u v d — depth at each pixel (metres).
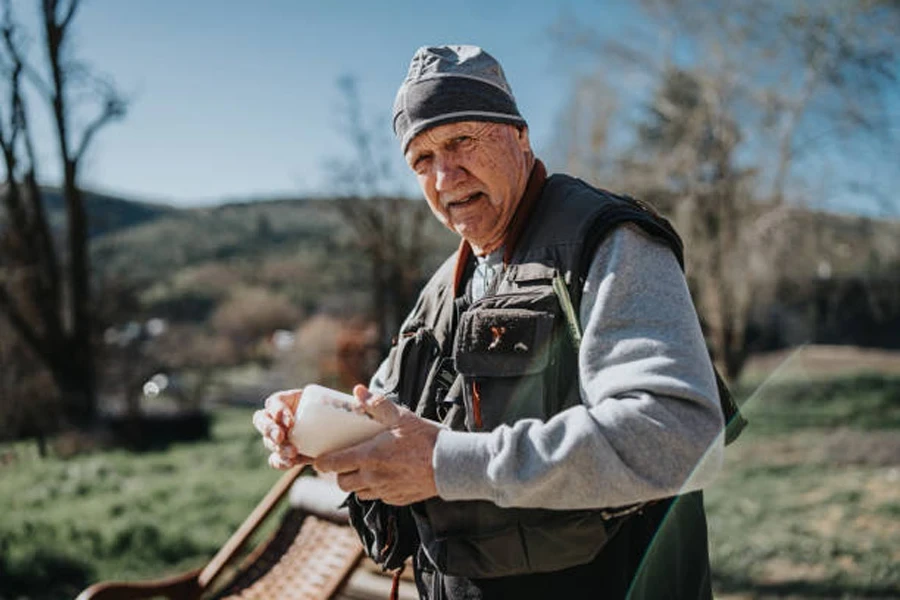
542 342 1.23
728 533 5.71
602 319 1.17
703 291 16.20
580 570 1.27
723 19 16.44
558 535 1.20
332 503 3.04
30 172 14.31
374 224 18.77
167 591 2.82
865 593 4.50
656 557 1.31
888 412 11.41
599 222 1.24
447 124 1.31
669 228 1.28
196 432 13.52
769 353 15.41
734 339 15.42
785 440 8.83
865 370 16.05
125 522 6.26
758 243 15.93
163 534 5.92
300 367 19.77
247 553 5.49
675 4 16.73
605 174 18.12
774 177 16.16
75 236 15.28
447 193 1.36
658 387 1.10
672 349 1.14
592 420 1.10
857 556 5.12
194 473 9.16
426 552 1.29
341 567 2.86
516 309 1.25
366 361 18.02
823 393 12.95
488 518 1.21
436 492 1.16
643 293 1.18
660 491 1.09
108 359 16.97
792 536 5.61
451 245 19.06
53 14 13.78
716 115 16.67
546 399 1.23
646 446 1.08
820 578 4.78
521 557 1.21
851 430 9.73
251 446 11.30
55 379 14.26
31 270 14.48
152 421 13.34
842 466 7.91
